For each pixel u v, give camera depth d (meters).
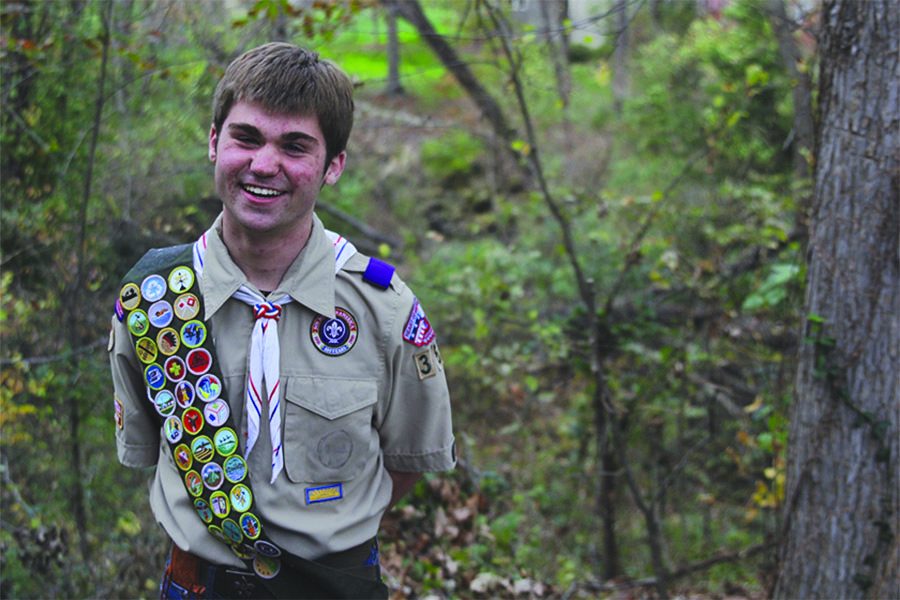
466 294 6.45
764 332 7.11
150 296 2.24
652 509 6.63
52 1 5.64
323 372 2.22
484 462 7.79
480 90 7.91
